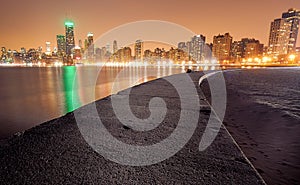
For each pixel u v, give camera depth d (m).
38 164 1.86
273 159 3.27
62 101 18.45
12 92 25.78
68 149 2.20
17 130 9.77
